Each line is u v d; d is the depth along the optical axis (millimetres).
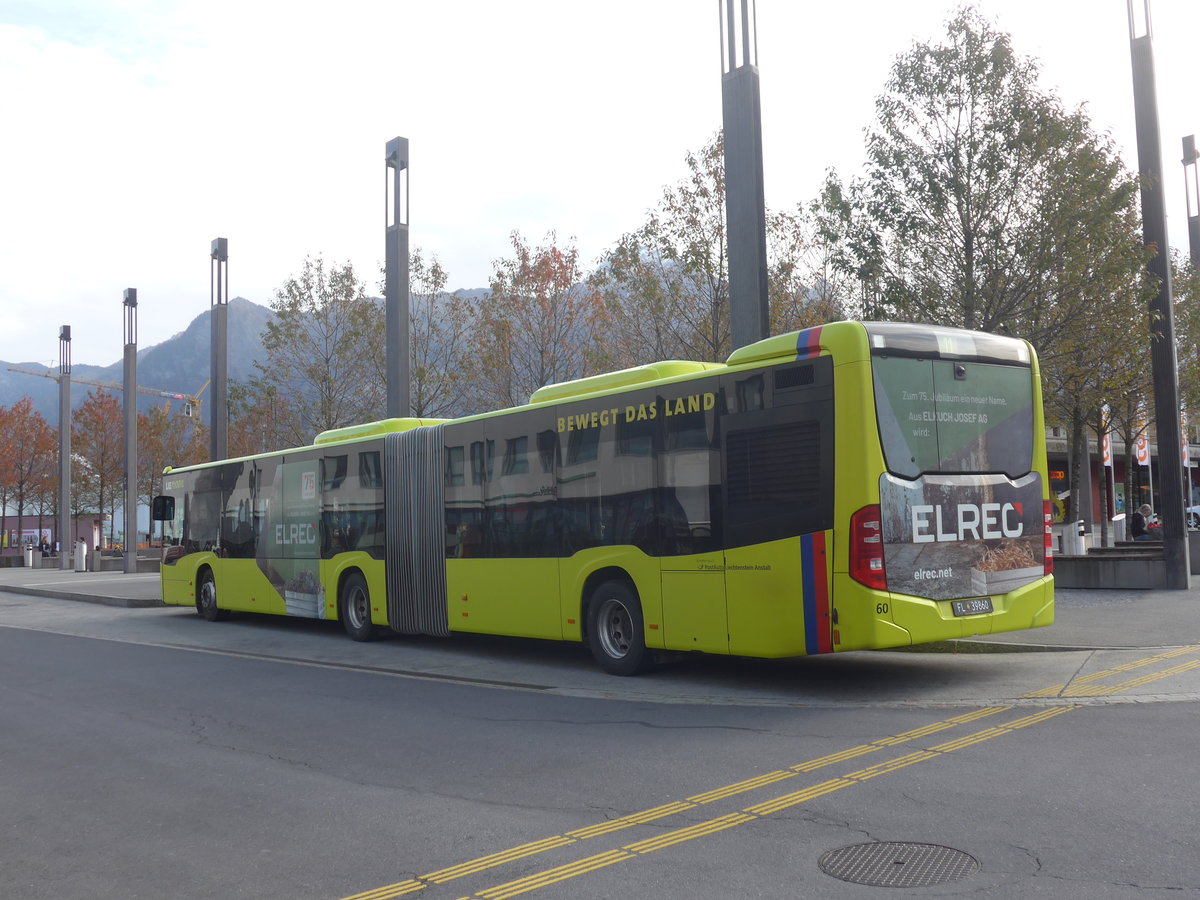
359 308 29062
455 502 14281
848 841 5316
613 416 11797
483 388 27344
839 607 9367
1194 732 7414
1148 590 17344
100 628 19812
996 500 10195
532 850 5453
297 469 18047
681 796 6375
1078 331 16641
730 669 11930
